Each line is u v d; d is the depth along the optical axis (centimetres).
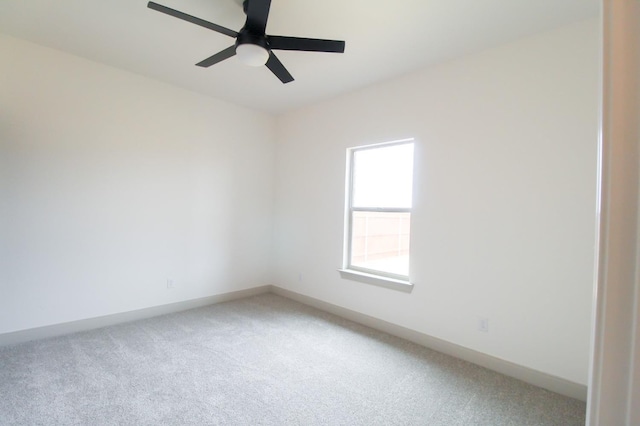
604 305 39
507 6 206
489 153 258
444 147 284
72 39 266
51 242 288
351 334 317
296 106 420
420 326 299
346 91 362
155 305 354
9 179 268
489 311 257
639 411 36
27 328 278
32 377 223
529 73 238
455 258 277
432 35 242
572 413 201
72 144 297
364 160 365
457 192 276
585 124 216
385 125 329
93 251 311
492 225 256
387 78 323
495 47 255
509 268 248
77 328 303
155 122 347
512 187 246
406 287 308
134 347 274
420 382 234
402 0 203
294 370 246
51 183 287
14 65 267
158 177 352
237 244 427
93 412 189
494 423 191
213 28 195
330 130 388
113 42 270
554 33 228
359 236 369
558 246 226
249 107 429
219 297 411
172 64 308
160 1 212
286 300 429
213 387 219
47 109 283
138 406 196
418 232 301
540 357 233
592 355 40
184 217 374
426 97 297
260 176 450
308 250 414
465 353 269
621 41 37
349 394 216
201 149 386
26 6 222
